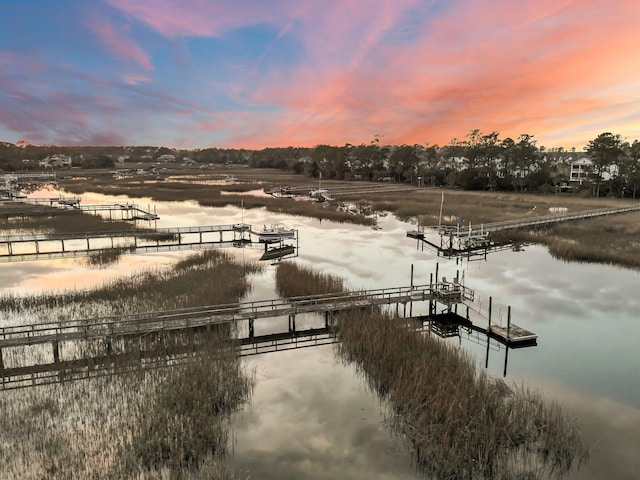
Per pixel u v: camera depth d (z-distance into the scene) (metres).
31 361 21.97
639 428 17.31
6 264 41.25
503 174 118.31
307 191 108.44
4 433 16.22
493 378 20.97
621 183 96.75
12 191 92.88
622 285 36.72
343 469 15.05
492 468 14.77
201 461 15.25
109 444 15.62
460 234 51.53
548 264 44.19
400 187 123.50
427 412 17.11
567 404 18.97
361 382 21.00
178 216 74.38
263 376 21.50
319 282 34.03
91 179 144.88
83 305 29.12
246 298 32.34
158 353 22.66
